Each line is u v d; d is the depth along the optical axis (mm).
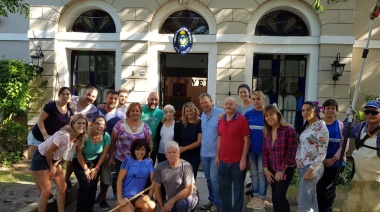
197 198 4566
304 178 3918
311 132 3959
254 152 4578
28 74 8867
